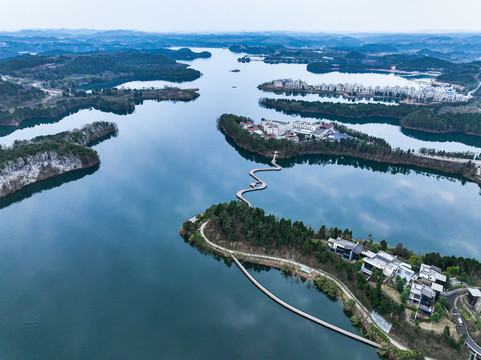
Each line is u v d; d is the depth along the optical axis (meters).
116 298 186.62
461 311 170.88
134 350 155.62
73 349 155.75
